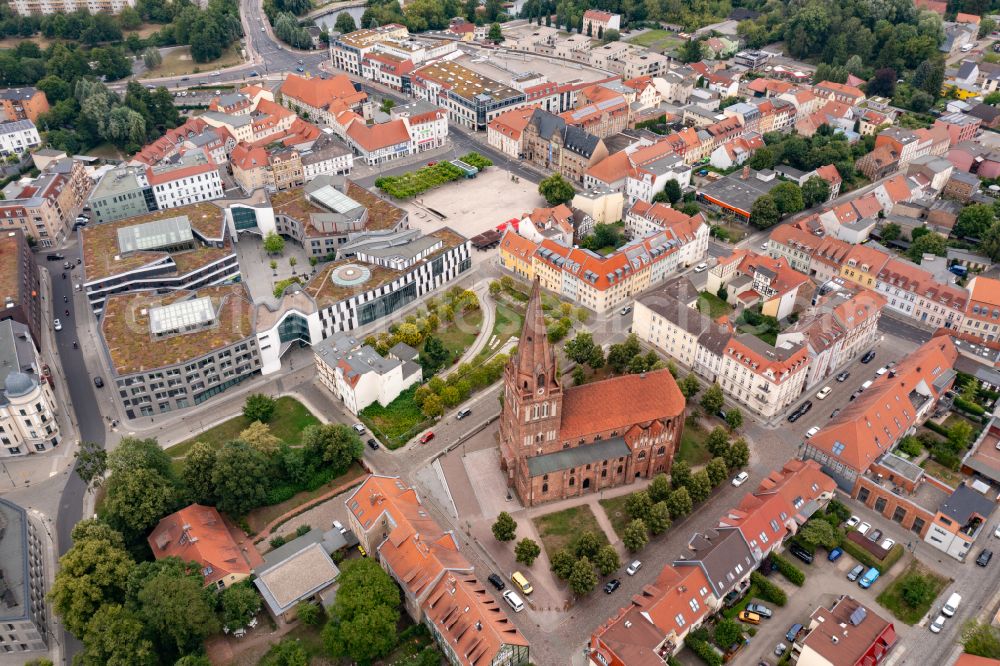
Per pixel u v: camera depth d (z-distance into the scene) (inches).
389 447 7258.9
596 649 5103.3
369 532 5880.9
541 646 5472.4
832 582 5900.6
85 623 5339.6
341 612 5246.1
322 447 6934.1
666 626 5236.2
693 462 7071.9
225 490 6274.6
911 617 5620.1
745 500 6323.8
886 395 6973.4
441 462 7111.2
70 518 6594.5
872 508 6550.2
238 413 7726.4
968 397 7554.1
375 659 5339.6
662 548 6250.0
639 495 6318.9
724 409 7746.1
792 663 5295.3
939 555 6141.7
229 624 5403.5
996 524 6397.6
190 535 5831.7
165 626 5216.5
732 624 5462.6
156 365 7485.2
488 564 6112.2
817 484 6387.8
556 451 6584.6
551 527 6422.2
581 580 5669.3
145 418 7691.9
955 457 6909.5
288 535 6373.0
